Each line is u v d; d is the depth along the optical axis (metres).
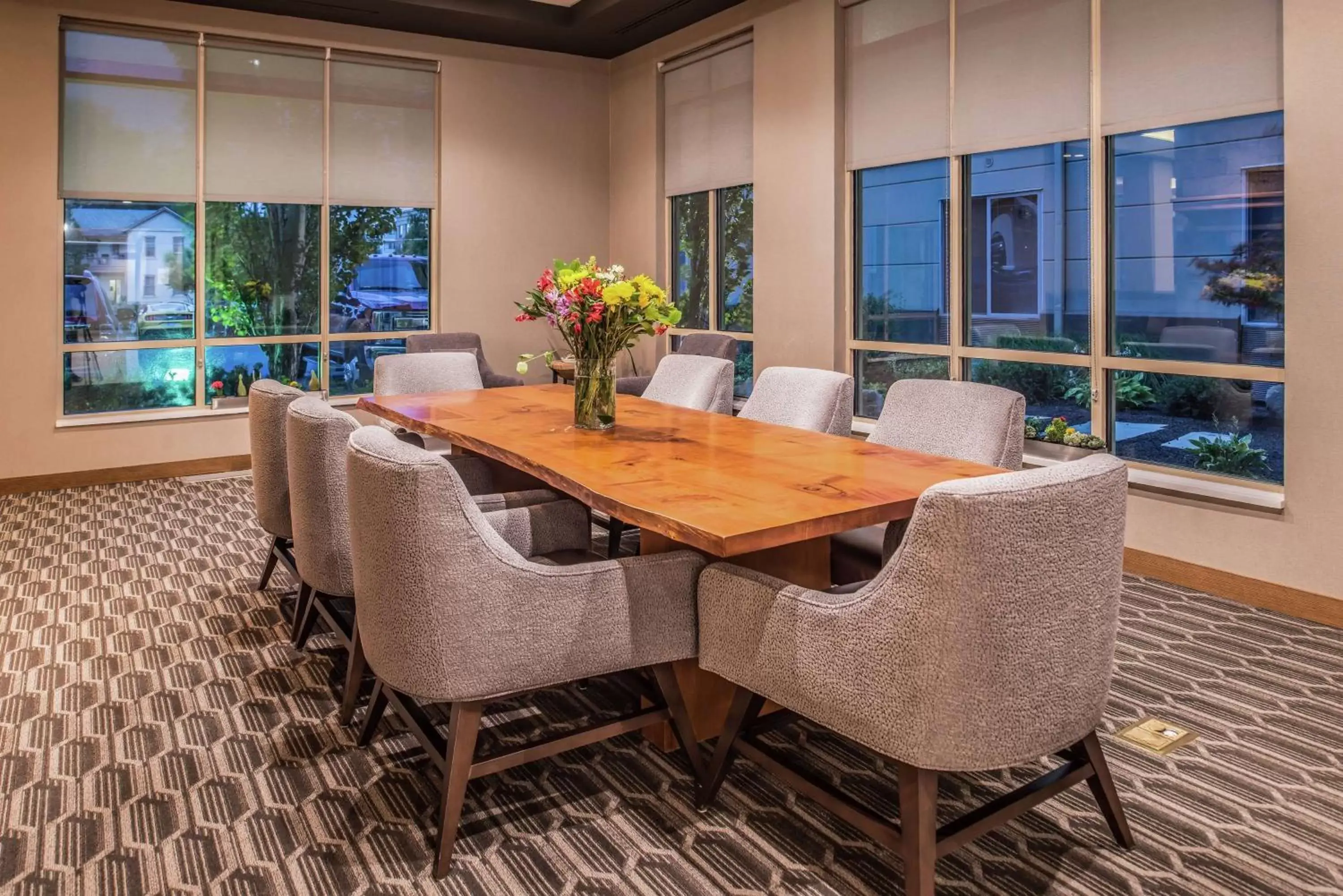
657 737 2.48
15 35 5.45
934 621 1.53
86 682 2.89
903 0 5.07
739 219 6.47
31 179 5.56
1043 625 1.59
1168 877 1.91
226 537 4.64
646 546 2.62
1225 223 3.78
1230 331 3.81
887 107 5.22
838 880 1.91
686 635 2.11
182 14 5.89
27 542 4.54
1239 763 2.39
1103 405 4.30
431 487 1.80
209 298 6.23
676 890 1.87
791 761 2.23
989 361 4.87
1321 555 3.39
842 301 5.59
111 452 5.91
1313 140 3.32
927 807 1.65
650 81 7.10
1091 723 1.77
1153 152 4.01
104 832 2.07
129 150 5.85
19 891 1.86
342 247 6.65
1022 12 4.47
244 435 6.33
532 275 7.39
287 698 2.78
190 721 2.62
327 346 6.67
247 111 6.20
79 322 5.85
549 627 1.94
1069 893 1.86
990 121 4.67
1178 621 3.43
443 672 1.86
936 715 1.56
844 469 2.44
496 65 7.08
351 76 6.53
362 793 2.25
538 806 2.19
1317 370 3.36
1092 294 4.27
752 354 6.40
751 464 2.50
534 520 2.54
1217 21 3.69
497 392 4.30
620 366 7.66
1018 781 2.30
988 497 1.49
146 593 3.76
